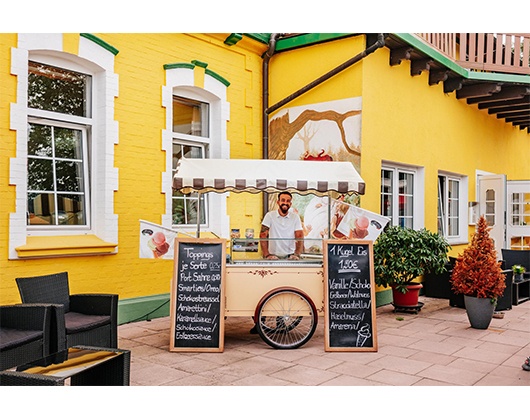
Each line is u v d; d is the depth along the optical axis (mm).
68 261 6336
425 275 9781
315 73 8648
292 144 8875
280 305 5922
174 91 7965
